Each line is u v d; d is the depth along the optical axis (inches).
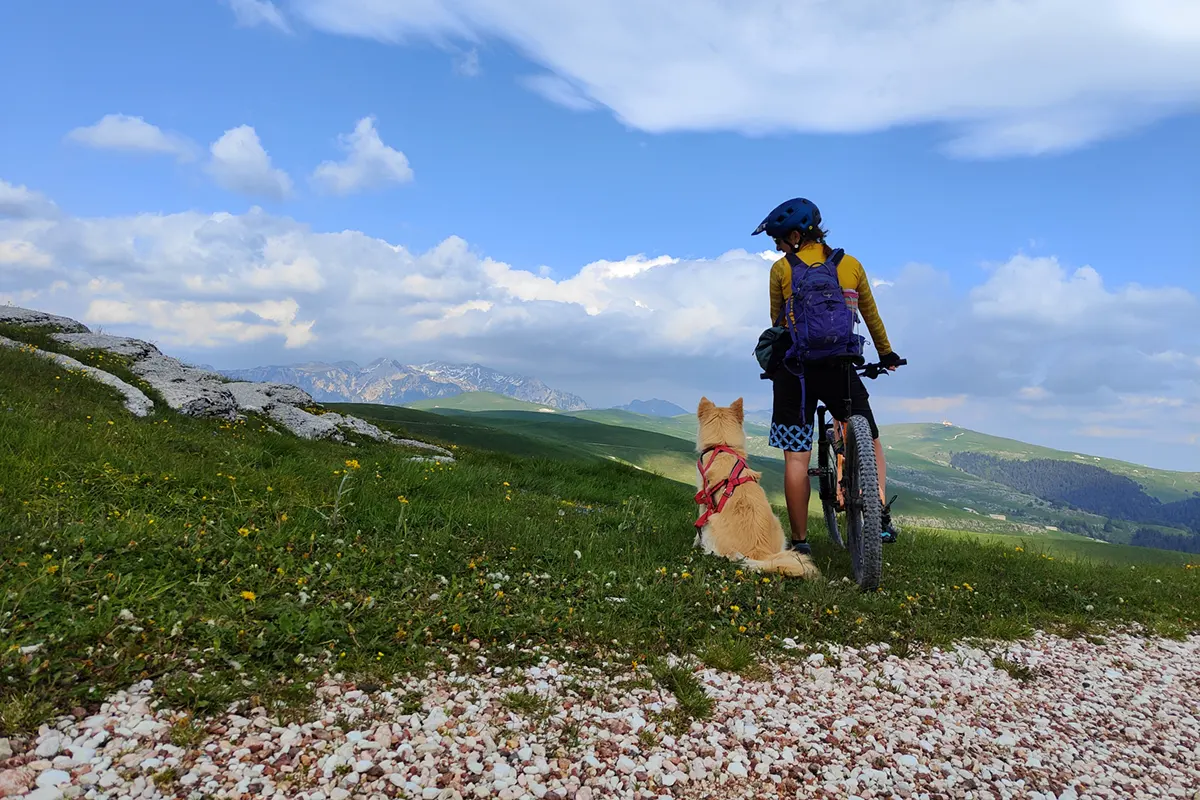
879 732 139.9
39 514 199.6
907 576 283.4
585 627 170.7
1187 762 143.1
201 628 135.5
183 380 714.8
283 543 207.0
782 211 259.9
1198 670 211.0
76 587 145.7
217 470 303.3
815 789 116.0
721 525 268.1
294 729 110.2
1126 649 226.1
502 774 106.5
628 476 666.2
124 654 120.6
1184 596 315.3
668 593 207.8
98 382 561.9
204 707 111.3
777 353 258.4
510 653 151.3
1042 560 369.4
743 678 159.5
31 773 90.2
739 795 111.7
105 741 100.0
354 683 128.3
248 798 92.4
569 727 122.7
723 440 293.4
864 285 259.0
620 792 107.5
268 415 711.7
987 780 126.3
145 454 314.2
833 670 170.9
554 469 642.2
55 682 108.8
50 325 831.7
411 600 170.6
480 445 3230.8
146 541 185.2
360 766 102.8
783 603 208.2
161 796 90.4
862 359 247.0
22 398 438.0
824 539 341.1
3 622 124.4
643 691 144.0
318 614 147.4
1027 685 179.3
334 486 307.3
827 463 293.9
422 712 122.0
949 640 205.2
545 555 242.8
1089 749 144.3
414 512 279.6
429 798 98.4
